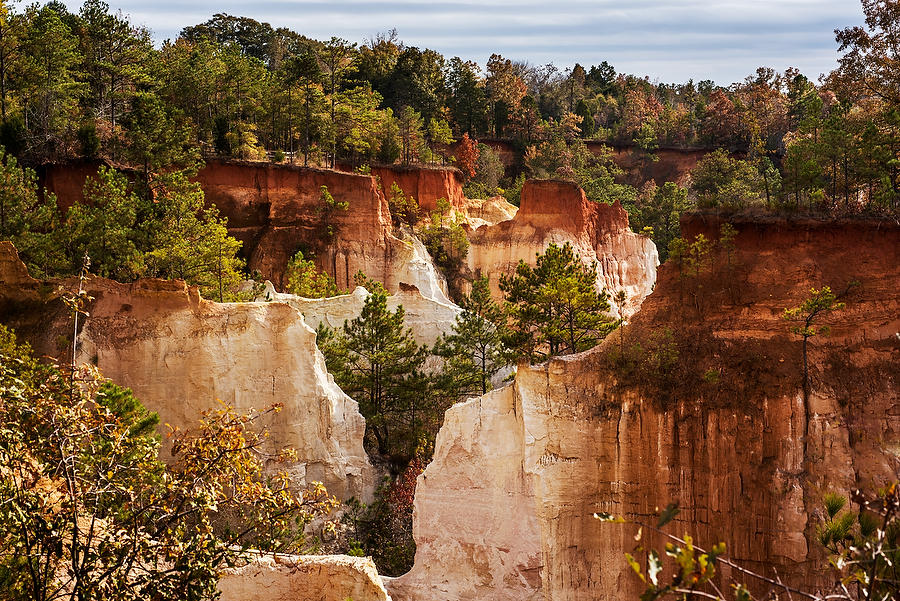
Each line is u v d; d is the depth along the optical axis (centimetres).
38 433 1936
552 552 3538
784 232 3788
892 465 3353
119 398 2917
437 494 3806
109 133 7031
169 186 5922
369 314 5297
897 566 1631
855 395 3469
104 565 1869
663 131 14925
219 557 1941
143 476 2041
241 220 7362
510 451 3731
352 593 2375
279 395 4409
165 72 8331
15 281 4231
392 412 5366
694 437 3491
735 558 3400
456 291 8456
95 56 8206
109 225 5319
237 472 2044
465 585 3722
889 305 3634
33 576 1797
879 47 5900
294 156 8831
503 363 5578
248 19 14750
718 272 3775
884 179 4784
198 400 4247
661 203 10881
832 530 1797
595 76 18575
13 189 5206
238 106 8556
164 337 4241
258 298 5647
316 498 2255
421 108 13212
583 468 3575
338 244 7481
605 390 3609
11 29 6975
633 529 3506
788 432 3441
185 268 5456
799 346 3575
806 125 5766
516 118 13812
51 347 4084
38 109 6806
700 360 3600
